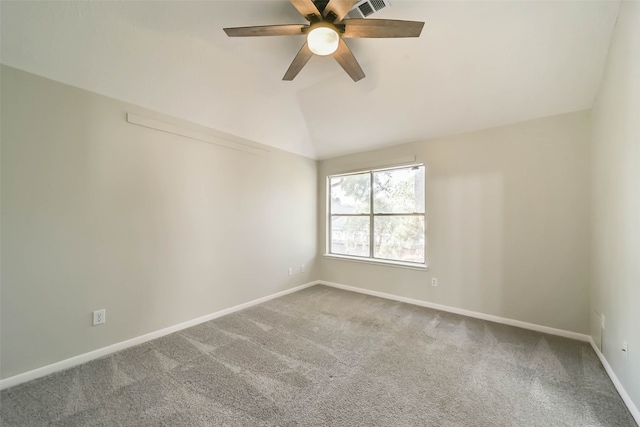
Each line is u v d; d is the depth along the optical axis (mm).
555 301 2652
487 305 3037
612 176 1911
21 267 1876
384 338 2555
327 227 4645
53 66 1960
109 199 2291
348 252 4445
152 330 2549
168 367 2053
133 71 2240
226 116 3064
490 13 1970
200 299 2941
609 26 1895
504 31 2082
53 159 2008
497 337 2574
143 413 1565
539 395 1727
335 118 3578
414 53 2430
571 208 2580
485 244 3057
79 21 1826
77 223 2121
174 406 1624
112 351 2281
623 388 1683
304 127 3898
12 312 1839
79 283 2127
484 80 2521
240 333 2666
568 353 2260
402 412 1581
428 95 2846
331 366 2072
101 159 2248
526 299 2805
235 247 3326
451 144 3309
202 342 2471
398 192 3881
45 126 1975
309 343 2453
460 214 3227
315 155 4555
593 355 2223
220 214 3158
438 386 1825
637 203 1510
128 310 2398
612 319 1892
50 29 1800
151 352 2285
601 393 1743
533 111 2689
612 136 1912
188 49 2270
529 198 2793
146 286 2516
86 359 2141
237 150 3365
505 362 2125
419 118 3178
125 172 2387
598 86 2266
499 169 2971
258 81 2865
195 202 2910
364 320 3004
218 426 1471
